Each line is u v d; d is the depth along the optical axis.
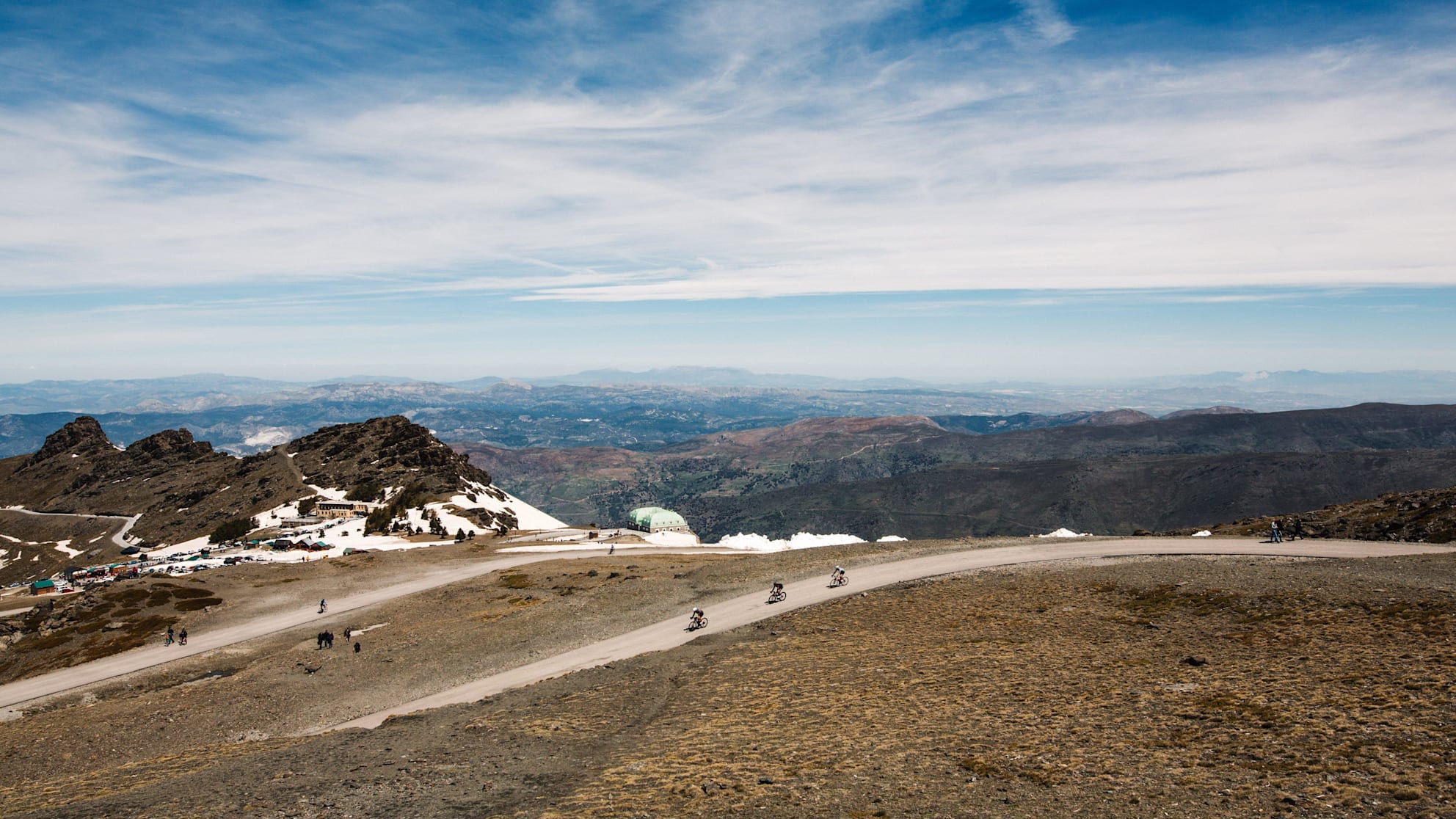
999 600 73.69
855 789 30.92
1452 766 26.20
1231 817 25.06
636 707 50.84
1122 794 27.95
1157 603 65.12
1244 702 36.81
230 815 31.61
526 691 60.97
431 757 41.16
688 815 28.86
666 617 87.81
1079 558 92.25
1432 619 47.34
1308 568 69.44
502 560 157.88
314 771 39.72
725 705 48.62
